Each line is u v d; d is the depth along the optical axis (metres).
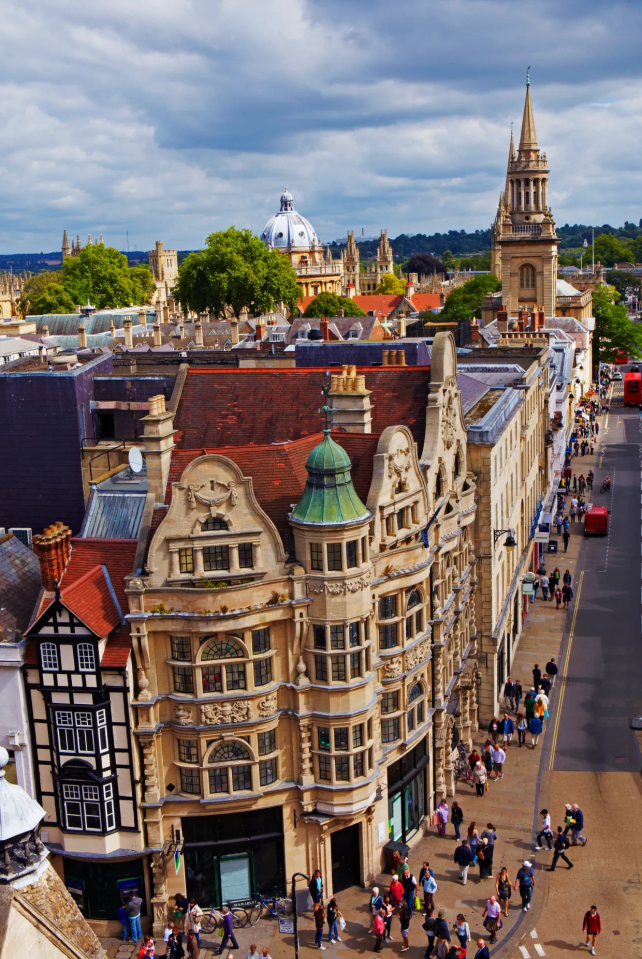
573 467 125.19
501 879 44.41
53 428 58.31
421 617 49.09
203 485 42.19
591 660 70.25
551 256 158.12
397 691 47.72
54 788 43.16
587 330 168.25
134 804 43.12
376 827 47.03
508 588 68.31
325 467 42.72
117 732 42.62
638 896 45.66
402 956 42.16
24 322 131.25
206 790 43.62
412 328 133.75
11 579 46.53
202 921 44.41
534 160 156.62
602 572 87.88
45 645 41.84
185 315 190.88
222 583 42.75
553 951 42.28
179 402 55.97
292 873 45.53
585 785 54.91
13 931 17.00
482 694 61.31
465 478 56.47
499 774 56.16
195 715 43.12
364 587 43.72
